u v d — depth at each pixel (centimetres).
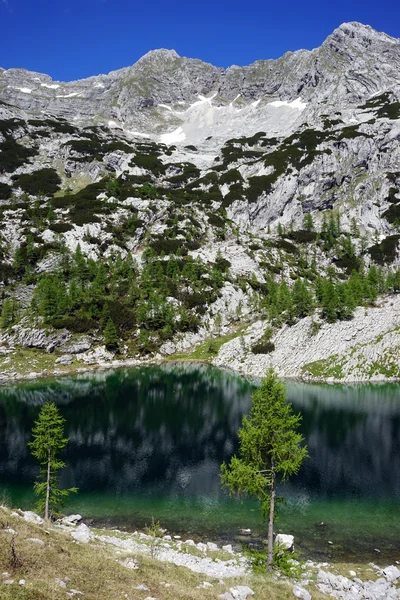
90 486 4275
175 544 2997
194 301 12638
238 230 16312
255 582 2048
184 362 11075
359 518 3531
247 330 11600
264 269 14212
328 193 18638
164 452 5241
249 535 3262
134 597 1486
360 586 2398
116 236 14688
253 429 2327
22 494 4081
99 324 11481
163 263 13788
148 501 3934
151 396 7969
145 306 11788
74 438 5728
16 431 6022
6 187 17900
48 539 1881
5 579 1362
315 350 9906
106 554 1972
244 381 9250
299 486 4191
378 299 11725
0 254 12925
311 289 12975
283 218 18088
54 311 11238
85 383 9044
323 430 5828
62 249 13275
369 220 17112
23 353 10544
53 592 1349
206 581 1983
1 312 11619
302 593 1977
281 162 19462
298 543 3106
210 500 3956
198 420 6519
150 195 17138
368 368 9062
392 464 4709
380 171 18600
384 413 6575
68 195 17312
